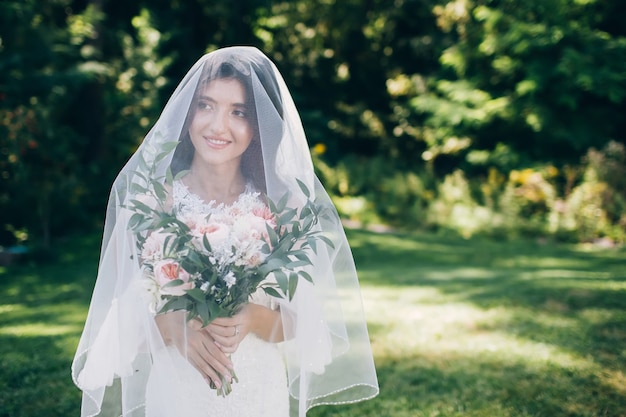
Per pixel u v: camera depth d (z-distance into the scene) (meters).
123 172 2.24
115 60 13.57
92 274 8.35
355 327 2.39
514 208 14.15
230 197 2.31
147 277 2.11
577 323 5.46
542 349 4.85
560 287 6.81
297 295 2.25
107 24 13.73
